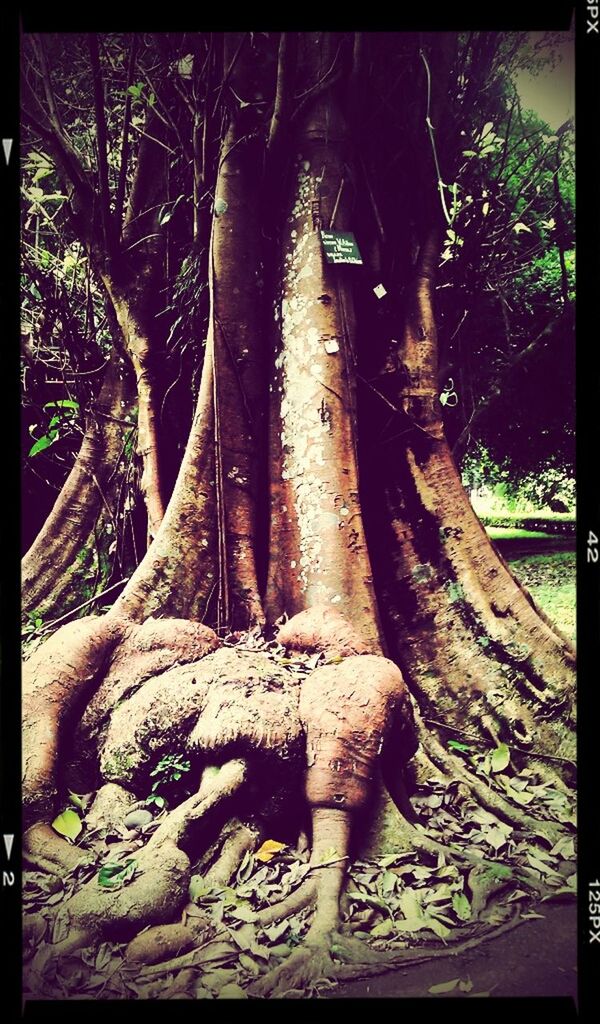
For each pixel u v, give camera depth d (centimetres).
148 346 588
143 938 329
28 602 591
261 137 536
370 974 320
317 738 398
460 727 507
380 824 399
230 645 479
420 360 573
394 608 537
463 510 549
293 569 509
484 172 661
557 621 785
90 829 399
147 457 580
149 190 608
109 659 449
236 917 343
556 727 498
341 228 533
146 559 506
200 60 559
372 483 561
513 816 435
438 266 611
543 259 792
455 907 360
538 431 870
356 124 551
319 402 514
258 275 540
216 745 388
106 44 631
